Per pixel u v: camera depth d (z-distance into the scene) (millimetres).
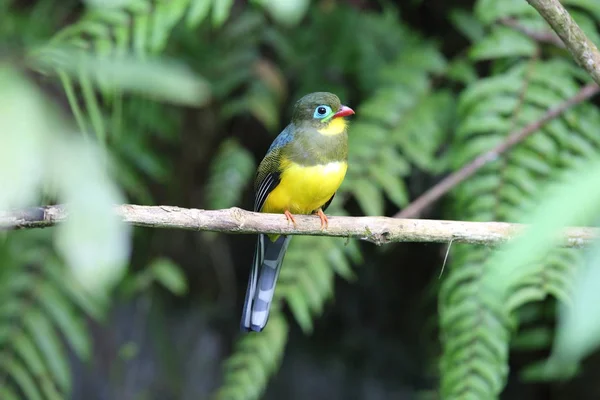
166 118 10672
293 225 6602
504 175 9039
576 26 5727
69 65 2840
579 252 8195
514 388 12703
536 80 9398
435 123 9820
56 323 11352
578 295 2100
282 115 11531
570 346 2045
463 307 8609
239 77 10516
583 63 5812
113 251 2186
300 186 8055
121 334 12516
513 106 9328
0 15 10375
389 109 9875
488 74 11070
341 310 13008
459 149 9516
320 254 9281
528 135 9156
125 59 2805
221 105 11242
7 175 2111
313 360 13227
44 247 9750
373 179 9461
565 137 9188
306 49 10852
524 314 10148
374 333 12984
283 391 13133
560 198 2291
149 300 12492
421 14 11703
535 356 12367
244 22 10609
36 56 2889
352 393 13070
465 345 8492
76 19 10711
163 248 12328
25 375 9555
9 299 9602
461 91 10586
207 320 13148
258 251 8188
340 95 10852
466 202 9102
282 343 9047
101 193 2238
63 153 2236
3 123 2166
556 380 11508
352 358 13133
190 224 6219
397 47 10883
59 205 5508
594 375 12125
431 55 10312
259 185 8391
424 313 12516
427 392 11000
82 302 9781
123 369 12477
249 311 8188
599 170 2307
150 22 8102
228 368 10914
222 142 11680
